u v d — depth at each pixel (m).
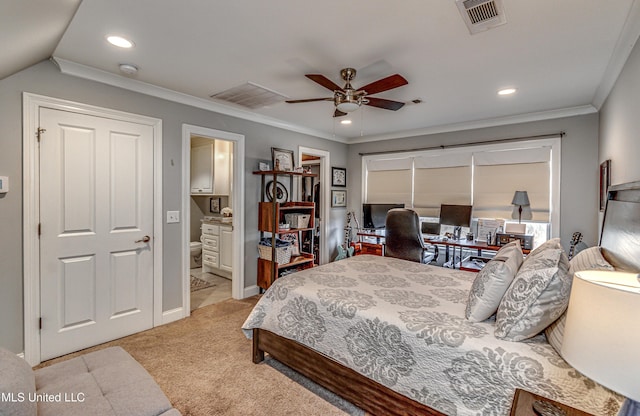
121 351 1.60
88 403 1.13
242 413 1.79
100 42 2.02
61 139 2.36
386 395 1.60
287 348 2.10
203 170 5.39
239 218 3.74
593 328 0.76
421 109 3.49
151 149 2.89
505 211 3.96
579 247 3.22
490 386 1.29
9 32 1.49
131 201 2.77
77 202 2.46
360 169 5.38
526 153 3.78
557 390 1.15
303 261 3.98
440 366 1.43
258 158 3.92
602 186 2.95
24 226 2.20
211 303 3.65
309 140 4.70
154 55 2.21
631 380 0.69
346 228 5.48
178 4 1.61
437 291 2.06
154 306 2.94
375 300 1.88
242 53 2.17
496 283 1.53
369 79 2.59
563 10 1.63
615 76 2.35
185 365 2.29
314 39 1.98
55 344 2.36
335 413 1.80
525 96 3.02
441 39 1.96
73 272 2.45
